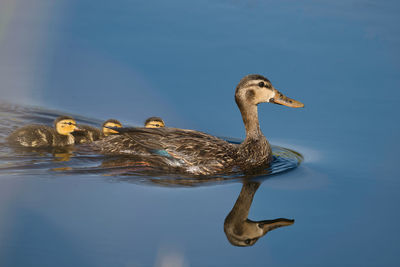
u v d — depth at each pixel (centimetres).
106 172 1237
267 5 2241
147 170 1261
